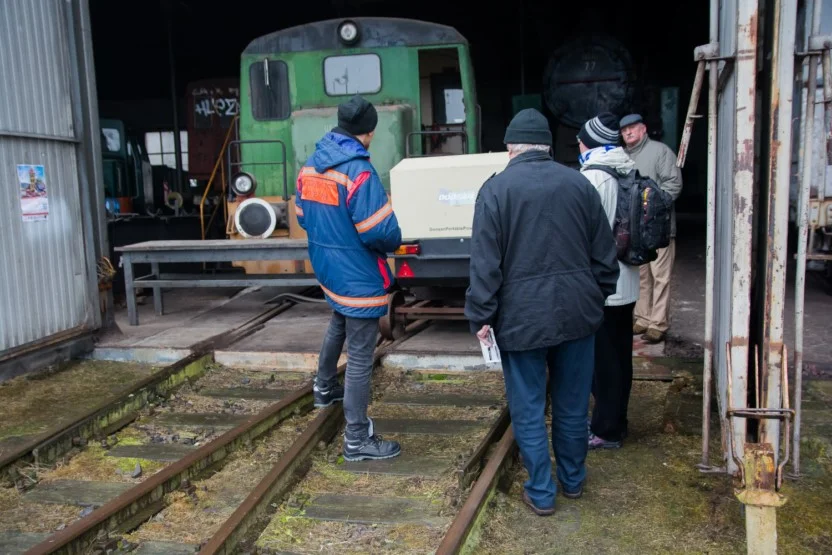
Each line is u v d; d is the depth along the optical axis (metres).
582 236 3.24
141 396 5.01
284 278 7.34
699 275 9.19
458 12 16.20
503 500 3.49
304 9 17.22
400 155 7.54
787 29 3.16
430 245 5.70
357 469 3.96
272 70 8.10
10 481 3.82
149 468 4.06
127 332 6.92
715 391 4.69
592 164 3.80
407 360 5.75
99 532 3.20
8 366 5.58
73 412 4.94
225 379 5.72
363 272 3.95
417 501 3.57
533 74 16.58
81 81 6.36
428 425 4.56
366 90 7.92
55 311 6.01
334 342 4.52
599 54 11.23
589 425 4.20
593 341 3.41
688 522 3.26
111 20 17.41
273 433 4.48
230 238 8.19
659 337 5.96
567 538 3.17
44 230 5.89
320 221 3.95
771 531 2.73
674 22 15.95
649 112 13.19
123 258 7.16
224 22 17.58
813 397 4.62
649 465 3.85
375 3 15.74
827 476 3.61
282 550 3.13
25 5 5.68
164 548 3.17
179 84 18.50
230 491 3.73
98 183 6.55
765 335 3.35
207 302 8.64
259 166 8.22
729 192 3.61
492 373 5.57
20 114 5.62
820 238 7.71
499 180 3.24
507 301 3.22
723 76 3.64
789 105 3.20
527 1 14.08
